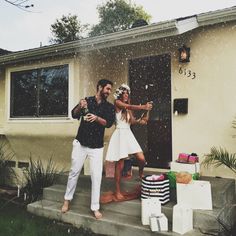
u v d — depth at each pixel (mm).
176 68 5883
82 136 4613
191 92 5688
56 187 5867
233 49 5242
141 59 6656
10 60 7543
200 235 3924
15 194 6824
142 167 5055
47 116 7086
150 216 4152
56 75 7004
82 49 6414
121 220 4465
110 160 4824
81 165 4770
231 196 4887
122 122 4852
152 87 6559
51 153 7180
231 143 5238
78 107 4621
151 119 6684
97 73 6762
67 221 4879
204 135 5523
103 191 5371
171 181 4695
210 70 5484
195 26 5402
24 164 7918
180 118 5805
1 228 4660
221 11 5012
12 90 7855
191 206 4309
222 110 5348
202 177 5324
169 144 6418
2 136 8391
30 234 4418
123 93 4875
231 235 4047
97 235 4469
